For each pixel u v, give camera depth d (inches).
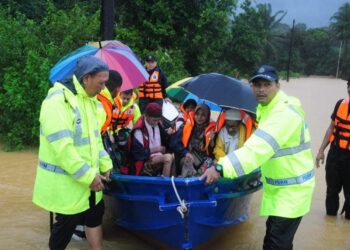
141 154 186.2
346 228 222.1
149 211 171.6
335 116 225.9
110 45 226.4
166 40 722.8
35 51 360.5
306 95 1110.4
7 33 374.3
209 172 142.5
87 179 139.5
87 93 144.1
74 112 140.3
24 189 259.9
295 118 139.9
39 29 396.8
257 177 189.6
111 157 190.7
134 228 182.4
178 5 700.0
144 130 191.0
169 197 164.7
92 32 403.5
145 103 353.7
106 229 210.5
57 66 200.5
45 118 137.4
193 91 199.6
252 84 144.0
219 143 202.2
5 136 365.1
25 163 313.1
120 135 197.8
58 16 407.5
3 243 190.4
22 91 339.3
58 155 136.9
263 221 228.1
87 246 189.5
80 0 687.1
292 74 2632.9
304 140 145.6
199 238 174.7
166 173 186.2
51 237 152.6
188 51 746.2
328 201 236.1
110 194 176.4
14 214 222.7
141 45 694.5
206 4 719.7
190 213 163.2
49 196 143.6
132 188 170.4
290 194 143.6
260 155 135.6
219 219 178.9
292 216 142.8
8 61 363.6
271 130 136.7
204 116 203.3
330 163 229.6
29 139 357.4
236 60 1395.2
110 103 181.8
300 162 144.1
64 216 146.7
